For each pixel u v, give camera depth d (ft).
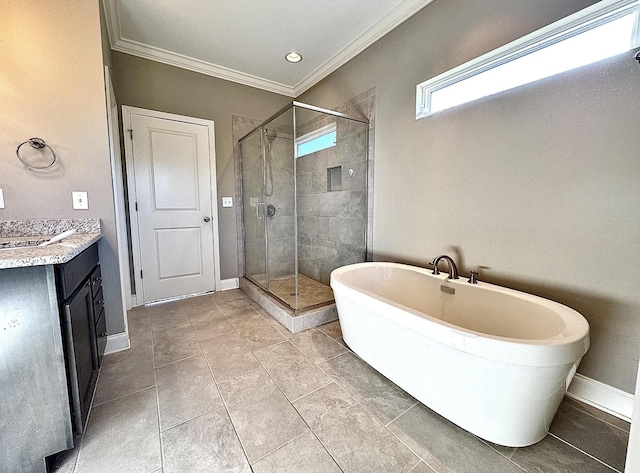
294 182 9.43
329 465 3.52
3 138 4.96
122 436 3.94
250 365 5.72
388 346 4.86
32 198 5.20
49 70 5.16
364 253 8.77
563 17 4.51
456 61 6.05
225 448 3.76
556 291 4.82
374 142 8.20
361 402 4.65
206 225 10.21
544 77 4.75
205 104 9.87
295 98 11.64
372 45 8.07
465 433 4.02
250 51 8.77
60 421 3.44
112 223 5.89
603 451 3.70
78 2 5.24
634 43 4.02
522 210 5.17
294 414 4.38
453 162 6.26
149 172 9.02
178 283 9.83
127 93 8.49
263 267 10.23
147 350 6.29
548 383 3.32
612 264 4.22
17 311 3.15
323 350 6.31
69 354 3.54
